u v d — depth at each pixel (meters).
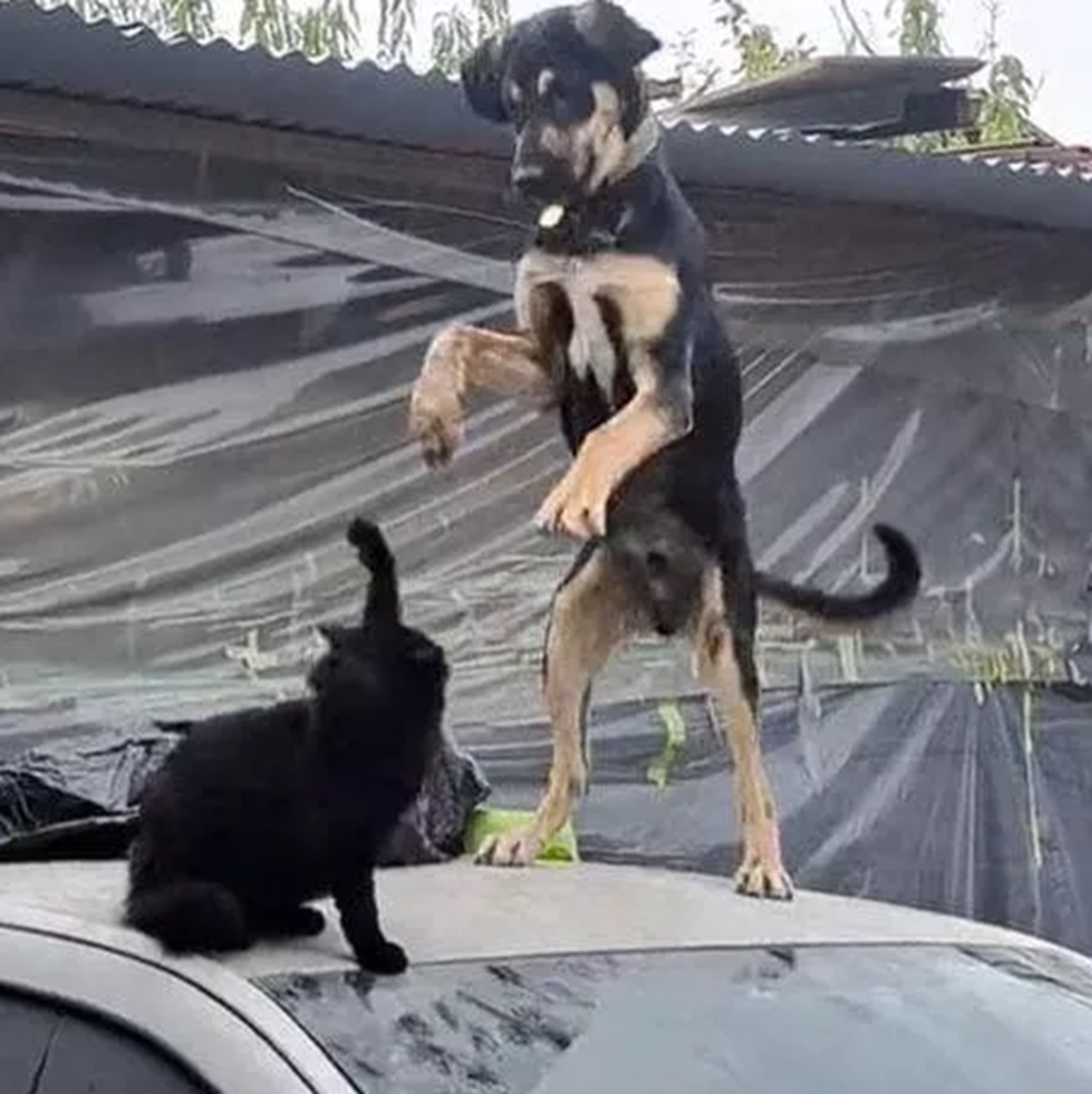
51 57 4.67
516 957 2.56
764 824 3.04
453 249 5.38
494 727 5.47
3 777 3.57
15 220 4.93
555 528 2.93
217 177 5.12
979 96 8.03
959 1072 2.60
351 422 5.32
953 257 6.13
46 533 5.01
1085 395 6.37
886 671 6.05
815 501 6.01
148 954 2.38
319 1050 2.27
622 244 3.02
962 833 6.16
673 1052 2.47
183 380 5.14
